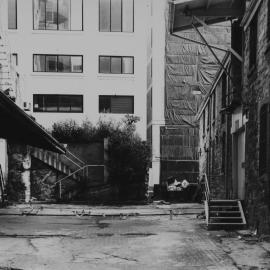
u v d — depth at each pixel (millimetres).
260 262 8602
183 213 19516
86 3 36406
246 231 12938
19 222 16203
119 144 27750
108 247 10547
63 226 15008
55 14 36500
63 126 29266
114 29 36562
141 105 35969
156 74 44562
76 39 36281
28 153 26234
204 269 8102
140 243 11125
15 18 36281
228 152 17453
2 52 23297
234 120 16516
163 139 44219
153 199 31438
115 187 27484
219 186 19922
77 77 35938
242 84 15133
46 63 36156
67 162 27750
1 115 11719
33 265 8523
